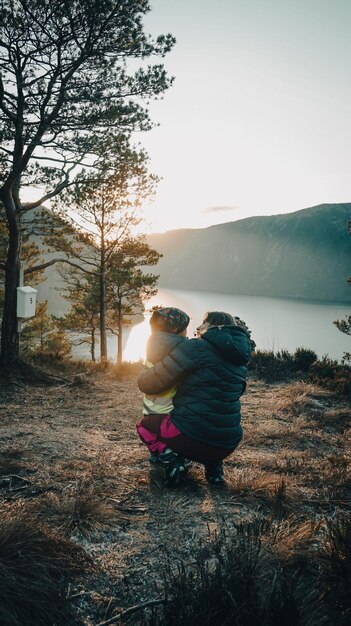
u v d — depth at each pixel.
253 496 3.43
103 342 23.28
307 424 5.77
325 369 9.06
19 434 4.93
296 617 1.91
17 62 7.44
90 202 19.47
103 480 3.62
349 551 2.33
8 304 8.61
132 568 2.43
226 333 3.35
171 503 3.24
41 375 8.51
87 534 2.73
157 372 3.31
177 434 3.34
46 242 22.25
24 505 2.99
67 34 7.16
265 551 2.51
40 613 1.97
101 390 7.82
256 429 5.45
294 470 4.11
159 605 2.12
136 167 9.31
